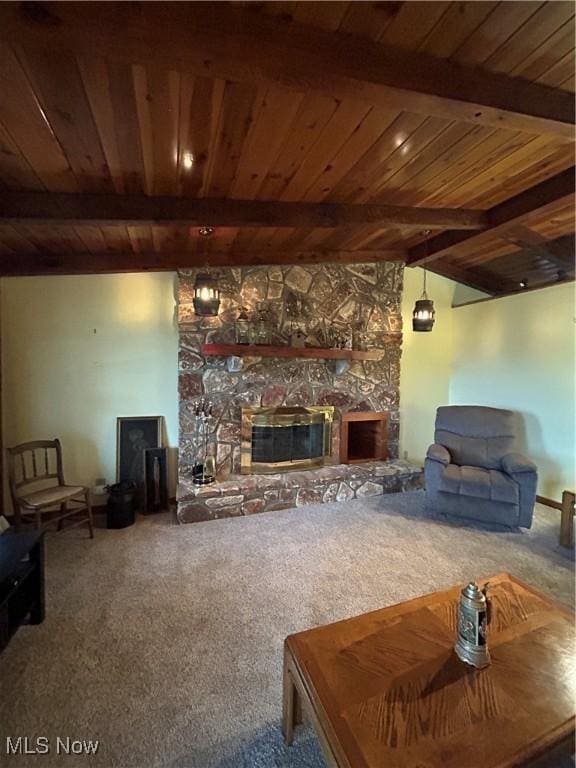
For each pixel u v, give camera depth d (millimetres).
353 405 4539
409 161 2074
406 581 2553
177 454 3920
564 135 1672
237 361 3832
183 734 1499
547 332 4066
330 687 1236
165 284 3814
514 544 3090
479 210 2875
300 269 4262
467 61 1393
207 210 2352
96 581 2521
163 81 1350
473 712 1154
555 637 1467
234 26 1146
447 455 3750
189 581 2531
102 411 3666
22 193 2104
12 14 1010
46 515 3498
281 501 3777
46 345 3467
